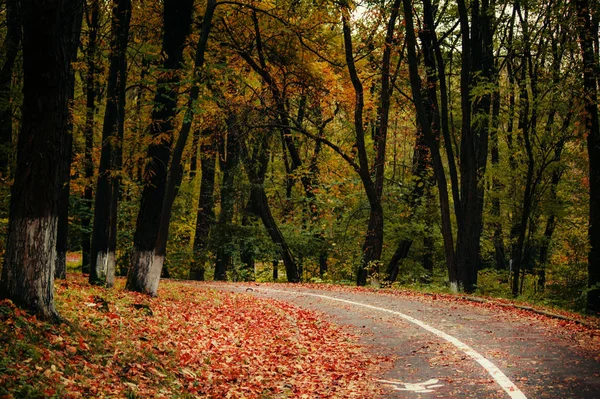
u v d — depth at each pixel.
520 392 7.20
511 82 27.08
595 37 20.42
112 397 6.66
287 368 9.92
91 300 11.84
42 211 8.89
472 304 17.03
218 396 7.91
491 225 33.84
